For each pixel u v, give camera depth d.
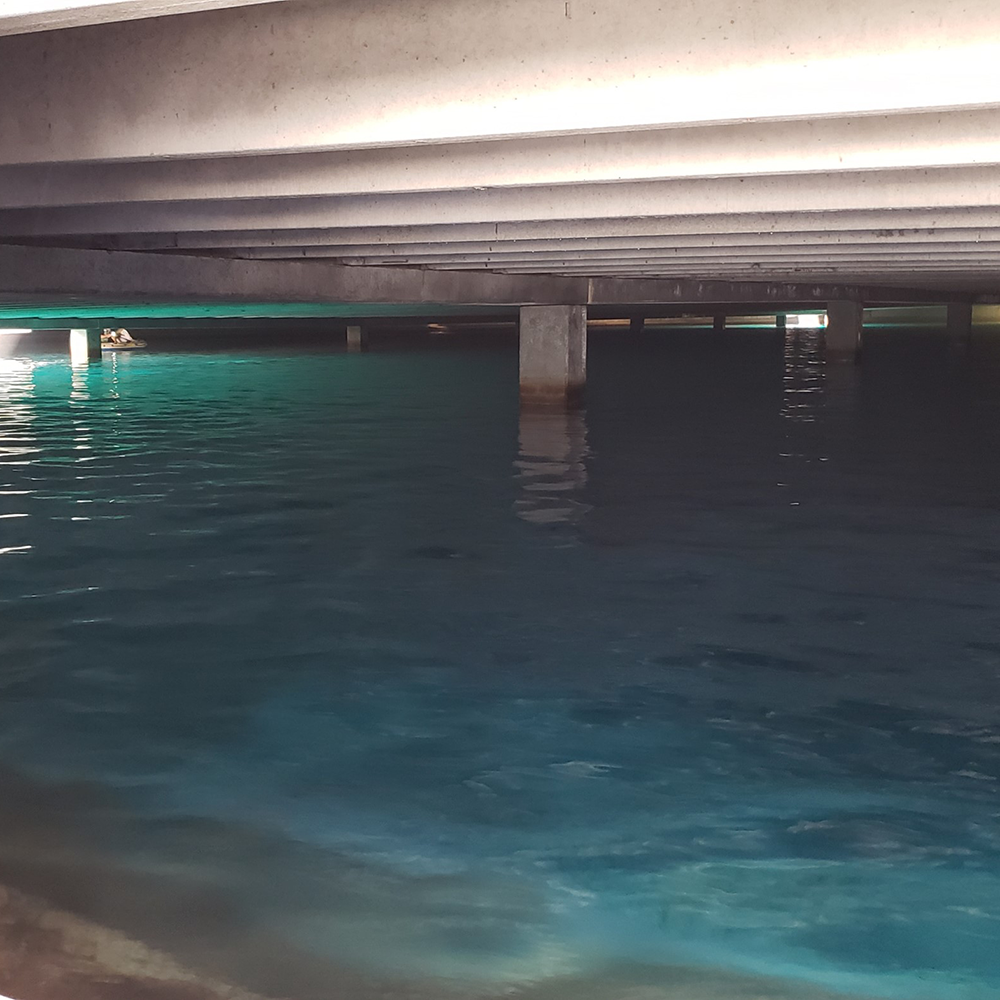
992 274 11.64
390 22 3.14
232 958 2.36
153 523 6.41
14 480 7.74
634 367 18.39
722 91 2.89
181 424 10.79
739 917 2.52
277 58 3.28
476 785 3.16
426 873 2.70
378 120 3.19
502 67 3.05
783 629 4.51
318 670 4.06
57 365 18.77
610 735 3.50
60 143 3.64
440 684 3.92
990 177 4.68
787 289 15.17
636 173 4.04
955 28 2.68
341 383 15.24
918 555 5.68
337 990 2.24
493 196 5.40
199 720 3.61
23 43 3.65
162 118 3.47
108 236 6.40
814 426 10.72
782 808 3.02
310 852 2.80
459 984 2.27
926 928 2.47
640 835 2.88
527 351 12.66
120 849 2.81
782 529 6.27
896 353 21.62
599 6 2.96
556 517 6.59
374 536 6.10
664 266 9.23
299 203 5.54
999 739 3.45
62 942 2.40
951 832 2.88
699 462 8.57
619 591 5.05
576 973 2.30
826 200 4.99
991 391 14.18
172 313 14.16
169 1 2.14
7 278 5.84
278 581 5.21
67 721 3.61
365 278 8.49
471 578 5.26
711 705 3.73
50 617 4.67
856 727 3.55
